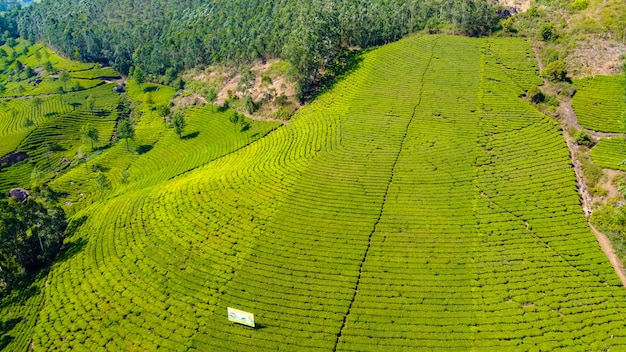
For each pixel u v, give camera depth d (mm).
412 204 79625
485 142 92562
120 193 108625
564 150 88250
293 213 79312
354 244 72500
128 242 79062
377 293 64375
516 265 67250
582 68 107812
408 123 100938
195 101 145125
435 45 127125
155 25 195125
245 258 71438
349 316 61688
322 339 59031
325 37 130375
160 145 131125
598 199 78188
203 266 71000
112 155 130125
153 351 59344
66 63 195625
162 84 169625
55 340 63844
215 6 188125
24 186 119312
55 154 132750
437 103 105688
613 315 59281
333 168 90188
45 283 76562
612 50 109000
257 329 60750
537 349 55781
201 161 113625
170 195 89875
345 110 109562
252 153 105188
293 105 124312
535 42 123125
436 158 90000
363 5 147500
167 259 73250
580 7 124750
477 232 73312
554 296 62250
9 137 134125
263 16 162250
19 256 80375
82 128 135250
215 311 63688
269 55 149125
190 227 79125
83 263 77375
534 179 82438
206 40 166875
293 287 66250
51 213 90750
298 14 149375
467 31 133500
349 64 129750
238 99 135875
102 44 194750
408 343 57781
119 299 67750
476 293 63562
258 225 77438
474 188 82188
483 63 117250
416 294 63938
